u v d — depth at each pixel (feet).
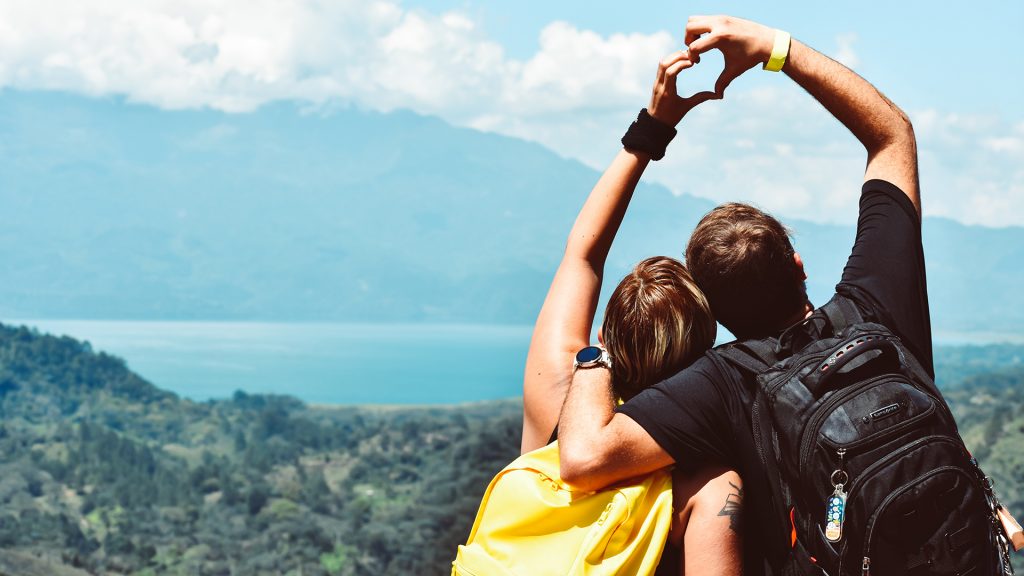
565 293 7.59
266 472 536.42
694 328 6.75
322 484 477.77
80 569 346.33
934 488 5.68
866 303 6.66
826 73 7.35
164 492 484.33
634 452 6.36
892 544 5.72
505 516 6.63
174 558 373.61
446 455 529.86
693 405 6.40
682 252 7.17
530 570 6.41
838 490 5.83
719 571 6.27
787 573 6.30
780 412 6.11
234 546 388.78
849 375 6.05
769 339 6.60
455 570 6.72
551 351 7.38
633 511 6.33
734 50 7.32
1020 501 246.88
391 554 365.40
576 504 6.45
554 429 7.16
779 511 6.25
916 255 6.91
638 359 6.82
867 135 7.37
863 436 5.80
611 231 7.71
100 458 551.59
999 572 5.96
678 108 7.52
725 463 6.47
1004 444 314.55
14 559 338.13
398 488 477.77
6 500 450.30
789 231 7.00
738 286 6.73
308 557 360.48
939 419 5.93
